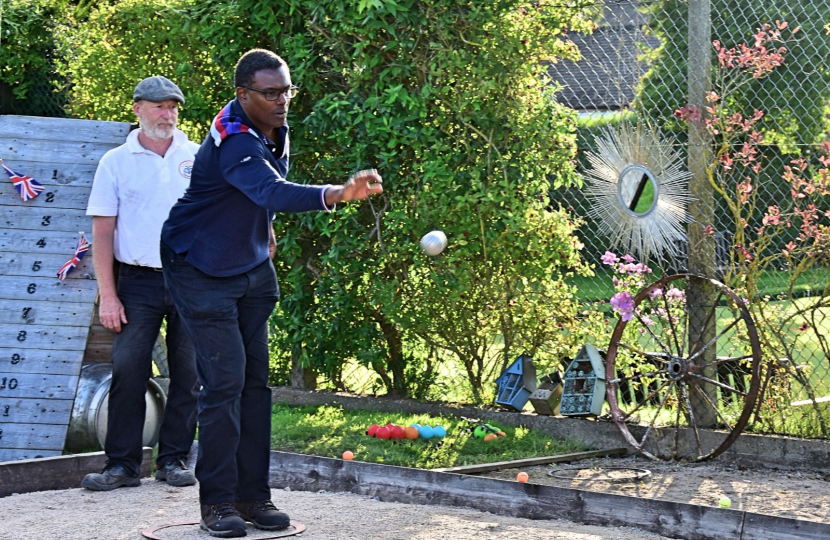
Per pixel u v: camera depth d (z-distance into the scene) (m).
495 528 4.20
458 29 7.03
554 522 4.43
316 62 7.47
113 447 5.05
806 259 6.21
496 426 6.77
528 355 7.25
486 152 7.16
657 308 6.65
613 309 6.59
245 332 4.19
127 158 5.17
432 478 4.78
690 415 6.16
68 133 6.25
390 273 7.51
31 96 10.50
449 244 7.21
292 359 8.12
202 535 4.01
